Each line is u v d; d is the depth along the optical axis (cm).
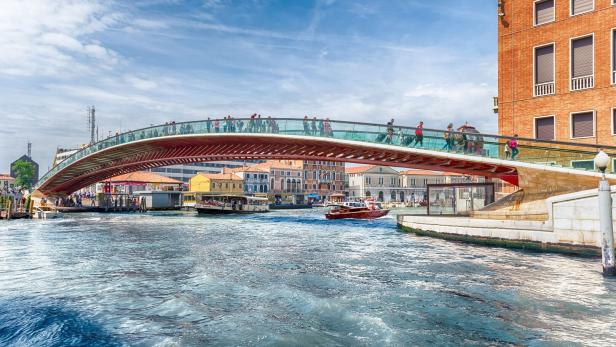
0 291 952
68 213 5066
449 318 716
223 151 3653
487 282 995
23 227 2964
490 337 623
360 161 2828
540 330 650
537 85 1981
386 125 2186
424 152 2006
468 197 2152
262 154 3400
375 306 796
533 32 2006
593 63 1806
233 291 931
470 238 1767
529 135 1991
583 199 1332
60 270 1223
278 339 619
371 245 1775
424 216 2156
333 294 894
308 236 2250
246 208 5469
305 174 9125
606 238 1026
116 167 4734
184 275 1131
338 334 639
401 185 10056
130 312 774
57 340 629
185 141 3606
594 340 605
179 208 6328
